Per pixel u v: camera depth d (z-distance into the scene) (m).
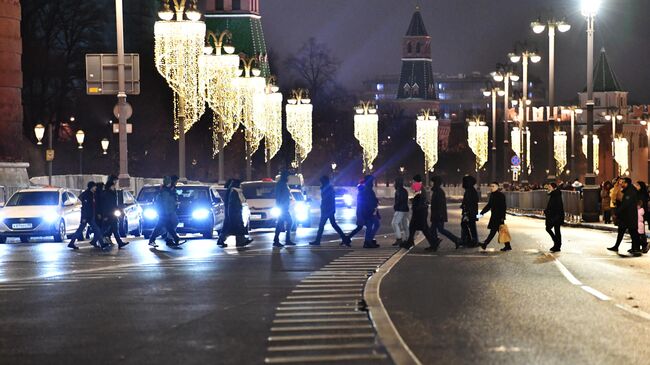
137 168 113.44
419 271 28.12
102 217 39.97
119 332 16.97
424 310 19.38
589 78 61.94
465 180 39.00
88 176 73.00
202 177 115.19
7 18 65.12
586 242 42.62
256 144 90.62
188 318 18.59
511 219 74.38
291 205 52.16
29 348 15.50
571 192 64.50
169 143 115.81
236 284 24.67
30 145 98.31
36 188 48.03
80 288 24.00
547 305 20.19
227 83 72.00
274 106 94.06
